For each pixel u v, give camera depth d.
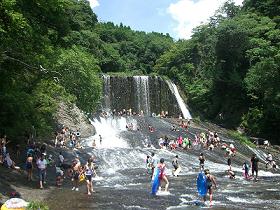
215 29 76.44
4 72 24.78
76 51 45.53
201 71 78.50
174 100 76.38
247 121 64.38
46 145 38.09
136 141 48.72
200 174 19.94
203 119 71.06
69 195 21.30
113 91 71.62
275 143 59.84
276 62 59.31
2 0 18.81
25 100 28.97
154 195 21.73
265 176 35.00
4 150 25.81
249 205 19.25
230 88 69.62
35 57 25.38
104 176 30.91
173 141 47.06
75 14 82.50
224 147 47.25
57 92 40.38
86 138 49.50
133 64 121.75
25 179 24.38
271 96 58.94
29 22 22.91
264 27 69.75
